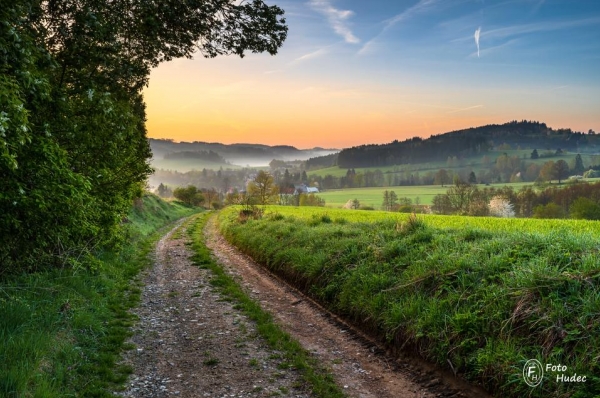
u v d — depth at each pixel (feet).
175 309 32.40
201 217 170.60
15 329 19.81
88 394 17.34
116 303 32.60
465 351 18.94
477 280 22.94
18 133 18.93
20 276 28.25
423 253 29.78
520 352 16.81
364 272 30.91
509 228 53.83
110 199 43.37
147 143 52.31
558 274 19.58
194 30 36.81
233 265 52.42
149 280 43.52
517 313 18.76
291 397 17.93
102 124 34.42
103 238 46.24
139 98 58.70
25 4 23.03
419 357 21.12
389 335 23.24
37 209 22.93
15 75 20.63
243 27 37.55
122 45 34.09
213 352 23.27
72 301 27.40
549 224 65.05
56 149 23.52
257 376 20.11
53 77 30.01
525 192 253.03
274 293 37.70
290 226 56.13
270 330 26.71
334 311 30.42
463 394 17.80
